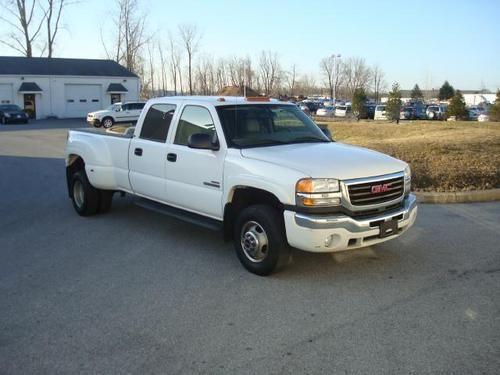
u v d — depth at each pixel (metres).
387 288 5.00
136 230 7.24
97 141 7.65
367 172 5.09
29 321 4.34
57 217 8.11
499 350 3.77
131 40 65.31
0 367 3.61
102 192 8.00
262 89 67.56
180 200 6.31
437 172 10.23
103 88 51.22
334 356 3.71
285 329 4.14
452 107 40.50
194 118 6.18
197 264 5.75
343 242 4.88
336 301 4.69
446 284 5.10
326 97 95.56
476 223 7.50
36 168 14.23
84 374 3.50
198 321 4.30
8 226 7.57
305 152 5.42
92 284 5.18
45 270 5.61
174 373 3.51
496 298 4.75
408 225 5.45
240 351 3.79
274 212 5.14
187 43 67.94
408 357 3.68
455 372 3.48
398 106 32.41
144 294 4.90
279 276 5.32
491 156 11.61
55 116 49.19
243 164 5.35
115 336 4.05
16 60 49.62
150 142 6.73
